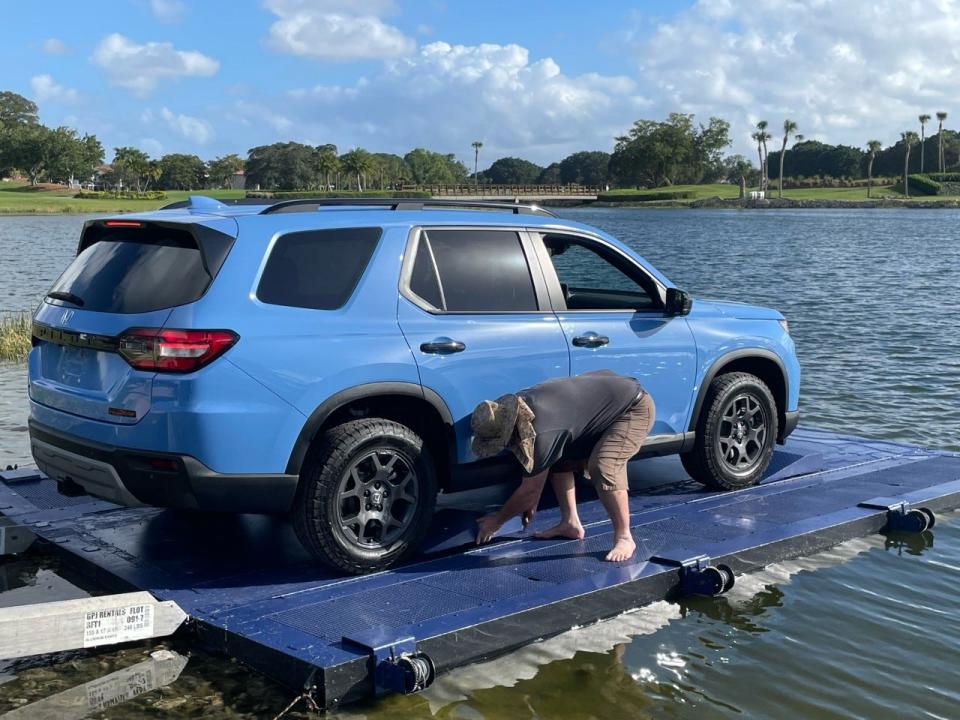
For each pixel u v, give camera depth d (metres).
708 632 4.40
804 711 3.72
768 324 6.43
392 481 4.65
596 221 93.75
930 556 5.49
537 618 4.22
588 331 5.36
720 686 3.90
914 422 9.21
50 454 4.69
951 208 167.25
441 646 3.90
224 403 4.16
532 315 5.18
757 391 6.26
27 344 12.71
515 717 3.62
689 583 4.77
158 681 3.81
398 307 4.70
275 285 4.39
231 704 3.65
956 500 6.37
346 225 4.69
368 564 4.58
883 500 6.03
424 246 4.89
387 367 4.56
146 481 4.22
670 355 5.74
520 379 5.04
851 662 4.14
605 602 4.48
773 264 34.72
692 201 173.00
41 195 147.88
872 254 41.31
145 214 4.68
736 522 5.59
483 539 5.07
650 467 6.98
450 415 4.80
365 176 194.00
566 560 4.88
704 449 6.05
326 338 4.43
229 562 4.80
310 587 4.46
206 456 4.16
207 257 4.26
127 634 3.98
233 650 3.95
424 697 3.76
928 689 3.92
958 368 12.05
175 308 4.20
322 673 3.60
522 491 4.88
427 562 4.80
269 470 4.29
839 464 7.11
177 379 4.13
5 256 35.34
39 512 5.62
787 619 4.57
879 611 4.69
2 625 3.72
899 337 14.96
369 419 4.56
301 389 4.32
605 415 4.80
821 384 11.02
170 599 4.30
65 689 3.74
